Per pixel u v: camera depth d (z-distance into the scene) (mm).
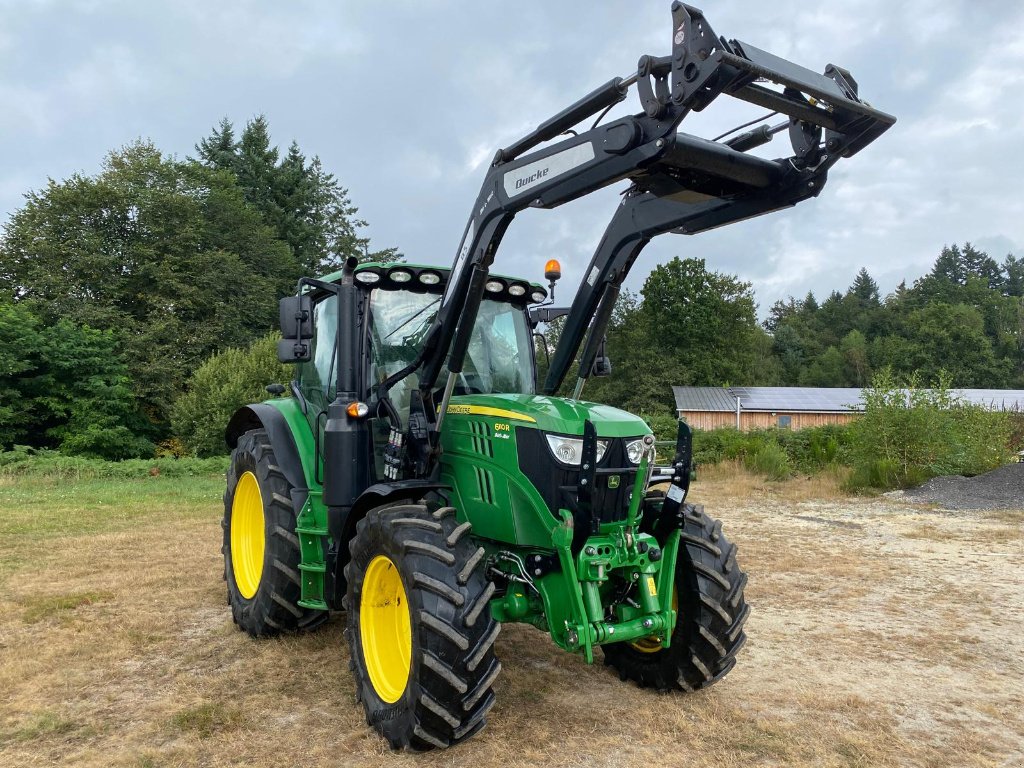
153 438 30609
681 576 4035
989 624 5520
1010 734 3654
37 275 31078
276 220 43906
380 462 4473
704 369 46562
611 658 4395
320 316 5105
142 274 32344
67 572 6781
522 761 3281
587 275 4617
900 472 14188
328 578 4375
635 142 3115
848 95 3297
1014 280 117438
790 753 3389
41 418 26656
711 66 2814
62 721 3643
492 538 3832
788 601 6156
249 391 24281
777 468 16453
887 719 3803
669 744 3471
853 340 78250
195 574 6719
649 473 3809
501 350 4859
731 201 3879
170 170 35906
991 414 15836
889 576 7074
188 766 3215
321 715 3742
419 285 4660
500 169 3758
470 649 3225
